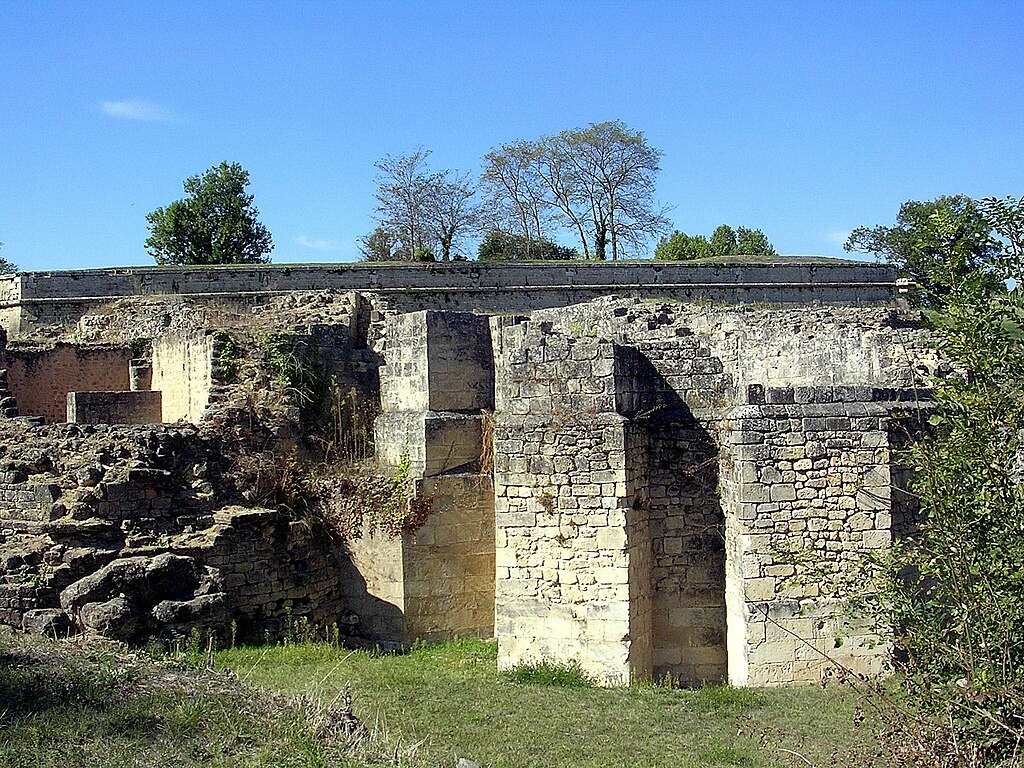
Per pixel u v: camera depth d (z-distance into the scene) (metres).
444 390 20.66
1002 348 10.98
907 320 31.25
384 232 71.12
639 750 13.05
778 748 12.70
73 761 9.90
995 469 11.13
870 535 16.30
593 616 17.17
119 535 18.17
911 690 11.71
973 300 11.12
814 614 16.20
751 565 16.28
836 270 44.69
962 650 11.25
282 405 21.48
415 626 19.84
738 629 16.50
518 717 14.50
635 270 43.09
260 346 22.16
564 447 17.44
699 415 17.91
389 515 19.94
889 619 12.80
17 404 24.31
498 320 21.20
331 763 10.54
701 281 43.38
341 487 20.41
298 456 21.30
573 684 16.55
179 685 12.48
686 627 17.70
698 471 17.75
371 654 18.89
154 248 64.94
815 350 20.11
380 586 20.12
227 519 19.05
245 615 18.98
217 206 65.94
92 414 23.03
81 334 29.39
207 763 10.20
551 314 25.77
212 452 20.17
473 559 20.48
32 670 12.25
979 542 11.09
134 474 18.59
